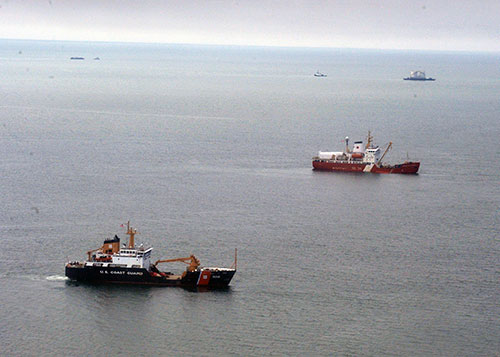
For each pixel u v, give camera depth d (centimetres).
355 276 15700
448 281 15500
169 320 13625
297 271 15938
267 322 13525
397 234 18925
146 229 18775
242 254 16975
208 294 14762
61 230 18500
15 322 13462
